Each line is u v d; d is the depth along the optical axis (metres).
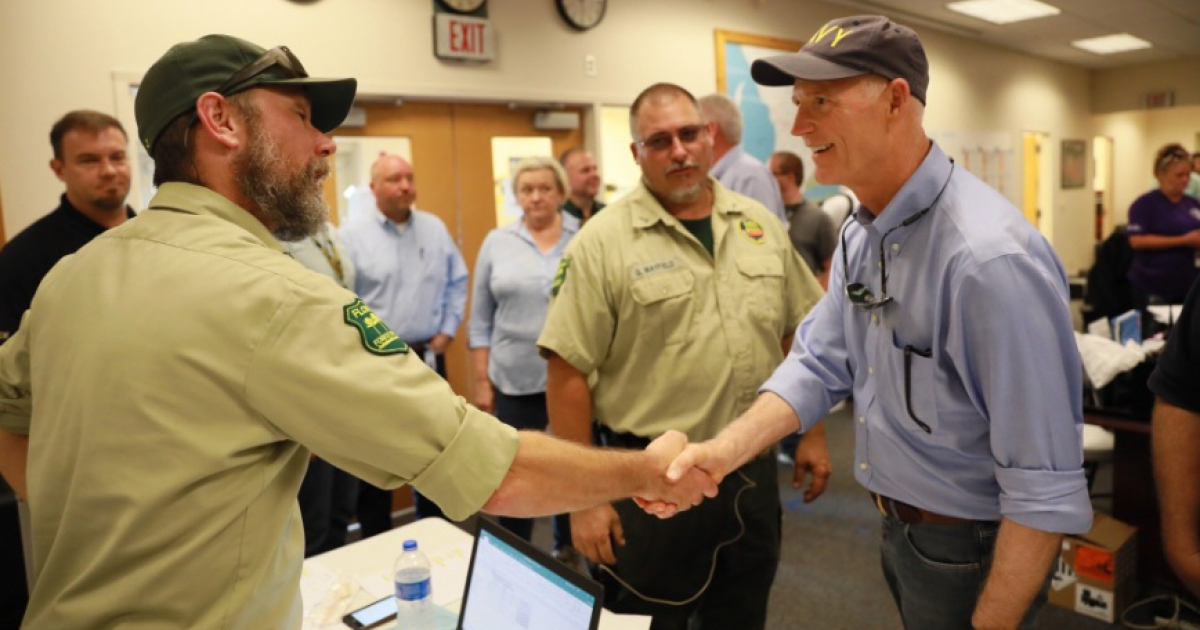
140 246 0.89
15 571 2.33
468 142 4.11
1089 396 2.91
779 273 1.84
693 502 1.36
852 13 6.30
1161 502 1.39
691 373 1.73
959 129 7.73
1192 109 11.86
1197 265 4.98
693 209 1.84
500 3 4.05
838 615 2.75
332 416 0.85
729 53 5.25
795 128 1.23
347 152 3.71
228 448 0.83
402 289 3.46
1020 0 6.39
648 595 1.75
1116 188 11.54
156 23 3.06
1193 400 1.34
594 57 4.50
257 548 0.88
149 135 0.95
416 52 3.76
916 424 1.25
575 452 1.03
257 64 0.94
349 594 1.58
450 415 0.90
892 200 1.19
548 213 3.29
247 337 0.83
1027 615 1.21
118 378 0.82
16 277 2.10
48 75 2.86
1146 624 2.64
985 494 1.23
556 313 1.76
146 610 0.83
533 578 1.18
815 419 1.52
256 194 0.95
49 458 0.88
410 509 3.99
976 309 1.09
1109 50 8.81
